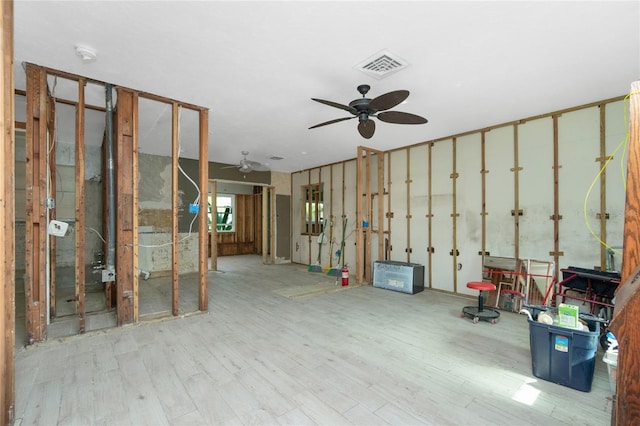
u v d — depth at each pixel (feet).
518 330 11.33
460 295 16.37
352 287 18.10
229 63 9.27
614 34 7.68
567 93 11.46
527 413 6.53
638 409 3.19
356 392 7.22
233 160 23.66
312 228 26.86
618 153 11.80
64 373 7.96
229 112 13.43
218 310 13.51
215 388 7.31
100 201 17.99
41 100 9.68
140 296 15.57
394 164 19.89
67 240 17.24
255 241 35.88
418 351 9.47
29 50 8.64
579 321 7.95
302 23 7.34
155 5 6.71
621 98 11.68
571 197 12.93
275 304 14.56
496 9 6.80
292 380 7.70
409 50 8.50
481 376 8.03
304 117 14.03
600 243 12.19
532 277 13.51
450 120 14.48
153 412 6.42
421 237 18.29
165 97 11.85
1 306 5.67
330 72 9.79
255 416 6.31
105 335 10.49
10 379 6.00
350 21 7.25
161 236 21.38
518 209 14.42
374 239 21.06
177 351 9.29
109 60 9.14
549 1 6.53
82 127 10.39
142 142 18.21
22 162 16.55
